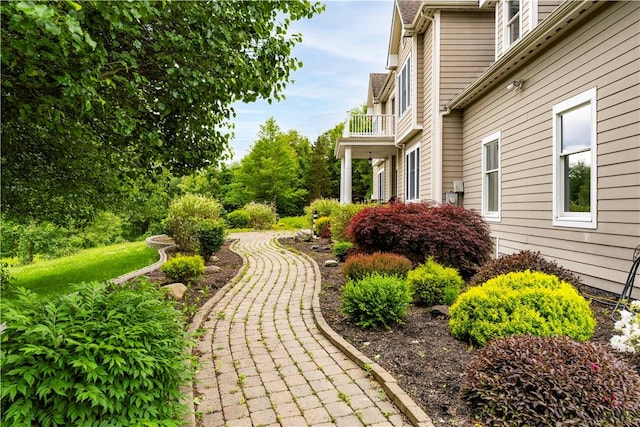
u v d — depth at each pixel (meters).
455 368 2.90
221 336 3.95
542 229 5.85
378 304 3.88
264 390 2.78
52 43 2.08
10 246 14.18
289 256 9.40
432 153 9.32
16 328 1.79
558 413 2.02
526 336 2.63
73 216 7.29
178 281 6.14
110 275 8.05
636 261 3.91
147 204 11.38
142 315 2.26
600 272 4.62
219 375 3.04
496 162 7.54
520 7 7.19
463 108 9.05
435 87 9.16
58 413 1.76
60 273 9.02
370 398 2.63
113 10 2.24
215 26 3.11
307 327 4.21
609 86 4.45
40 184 5.74
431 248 5.84
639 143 4.02
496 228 7.38
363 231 6.37
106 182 5.88
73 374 1.83
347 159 13.72
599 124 4.62
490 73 6.78
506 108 6.95
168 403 2.18
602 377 2.12
